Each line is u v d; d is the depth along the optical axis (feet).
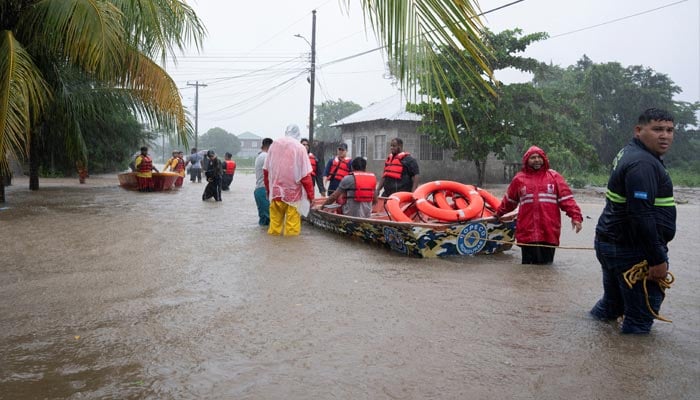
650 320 14.60
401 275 21.42
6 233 31.42
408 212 29.84
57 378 11.62
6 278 20.43
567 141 81.15
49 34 40.47
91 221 37.14
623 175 13.99
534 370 12.15
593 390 11.17
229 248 27.14
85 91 53.52
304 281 20.21
